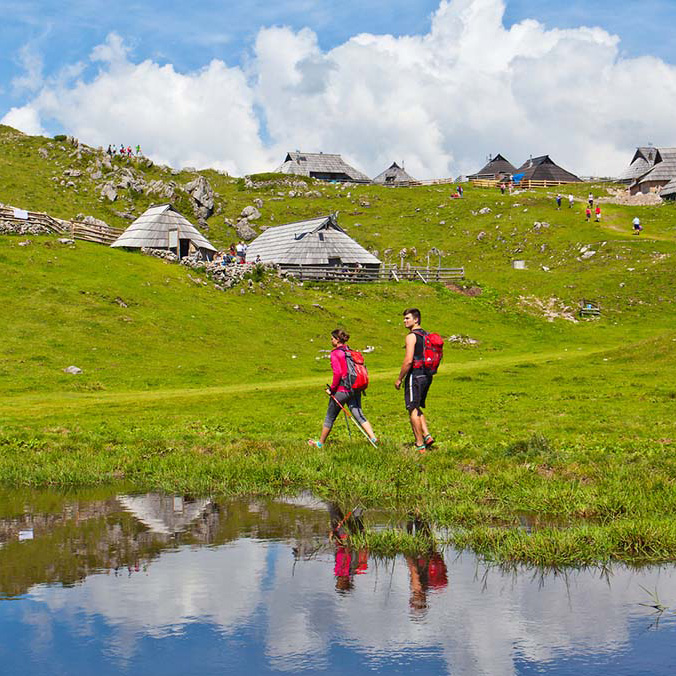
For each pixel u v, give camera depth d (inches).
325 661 179.8
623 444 558.3
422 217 4537.4
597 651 186.7
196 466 490.0
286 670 174.2
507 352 2042.3
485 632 200.1
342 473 456.4
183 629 201.9
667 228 3747.5
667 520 321.4
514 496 390.3
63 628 203.3
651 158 5738.2
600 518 349.1
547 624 206.1
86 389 1264.8
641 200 4480.8
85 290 1902.1
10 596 231.5
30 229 2287.2
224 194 5103.3
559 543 285.3
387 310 2480.3
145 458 543.2
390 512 369.4
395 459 493.7
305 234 3053.6
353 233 4259.4
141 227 2662.4
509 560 276.5
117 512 372.8
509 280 3075.8
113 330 1708.9
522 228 3981.3
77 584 245.0
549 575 256.4
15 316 1686.8
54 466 502.6
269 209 4776.1
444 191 5226.4
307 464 491.2
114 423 773.3
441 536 315.9
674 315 2610.7
